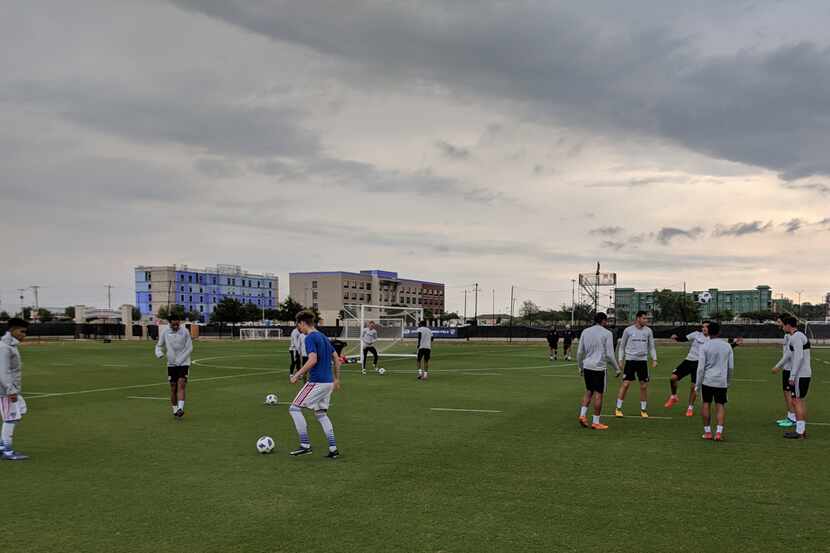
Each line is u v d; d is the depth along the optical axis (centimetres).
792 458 832
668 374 2202
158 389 1742
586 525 564
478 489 684
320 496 660
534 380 1981
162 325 6481
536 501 638
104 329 6762
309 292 12681
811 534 541
